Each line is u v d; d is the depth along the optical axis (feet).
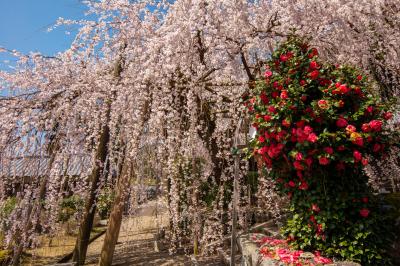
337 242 10.32
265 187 16.03
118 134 16.51
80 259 21.91
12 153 16.67
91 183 18.52
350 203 10.26
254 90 12.30
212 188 19.80
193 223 18.26
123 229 21.49
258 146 12.16
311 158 10.25
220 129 16.55
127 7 17.12
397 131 10.98
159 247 24.39
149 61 13.82
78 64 17.87
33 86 17.48
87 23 17.26
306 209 11.23
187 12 14.16
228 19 14.55
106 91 16.62
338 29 15.62
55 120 16.76
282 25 15.48
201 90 16.14
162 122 14.61
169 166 14.89
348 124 10.27
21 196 17.07
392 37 17.25
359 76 11.14
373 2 16.29
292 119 10.50
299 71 11.20
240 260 14.92
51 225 17.63
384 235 10.37
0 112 16.57
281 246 12.18
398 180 16.12
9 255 19.53
